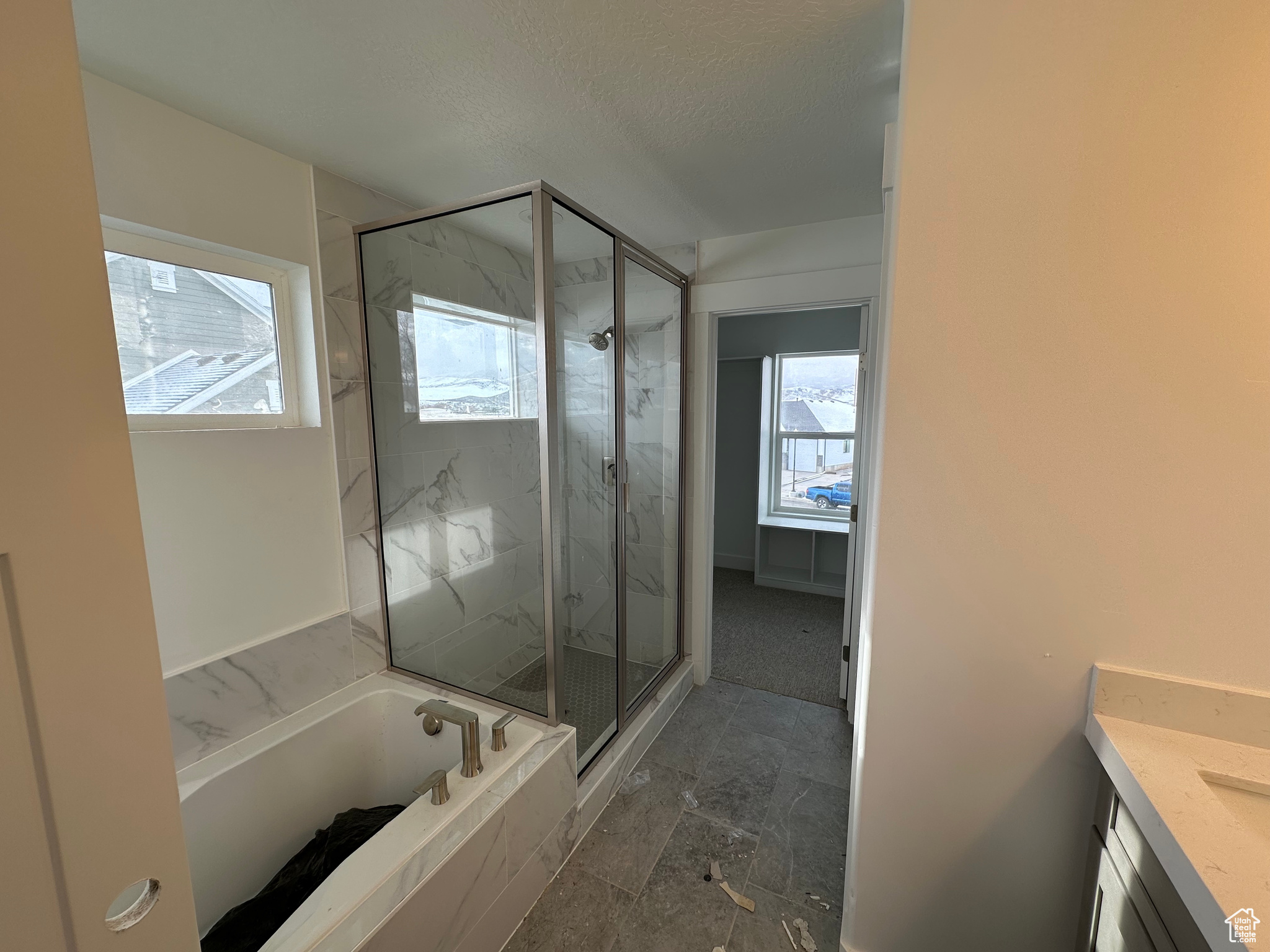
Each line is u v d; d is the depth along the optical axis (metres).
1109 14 0.87
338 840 1.55
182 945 0.64
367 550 1.94
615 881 1.58
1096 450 0.95
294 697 1.73
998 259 0.97
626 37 1.12
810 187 1.90
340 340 1.82
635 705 2.29
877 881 1.23
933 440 1.05
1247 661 0.91
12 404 0.47
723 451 4.57
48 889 0.52
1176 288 0.88
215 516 1.52
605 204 2.06
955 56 0.96
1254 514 0.88
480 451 1.83
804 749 2.22
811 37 1.13
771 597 4.05
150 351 1.42
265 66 1.20
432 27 1.08
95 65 1.19
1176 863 0.71
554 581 1.71
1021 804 1.09
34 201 0.47
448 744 1.74
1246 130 0.83
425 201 2.02
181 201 1.39
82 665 0.53
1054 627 1.02
